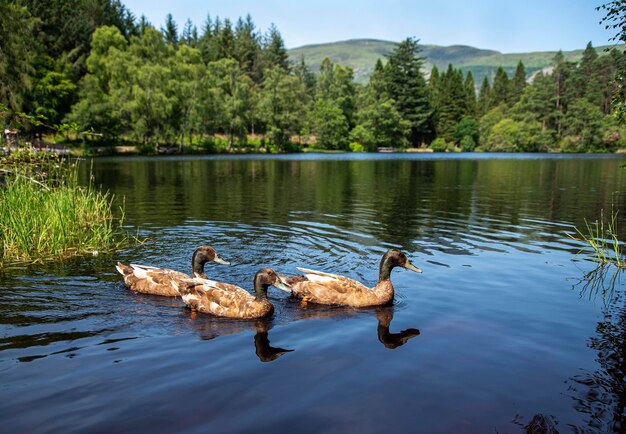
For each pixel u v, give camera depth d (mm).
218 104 89562
